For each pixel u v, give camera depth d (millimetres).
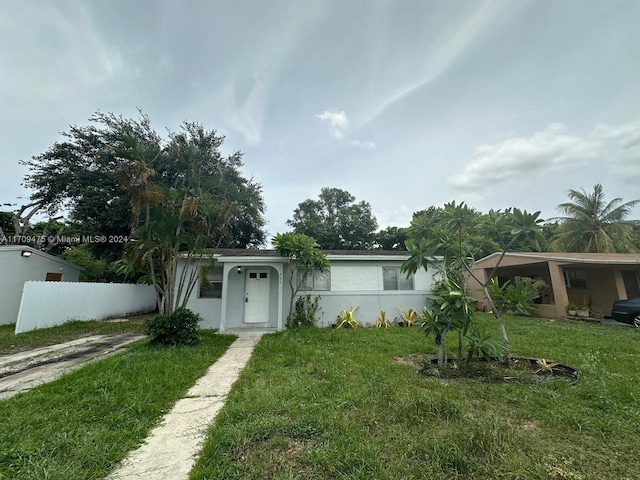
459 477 2258
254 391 4078
